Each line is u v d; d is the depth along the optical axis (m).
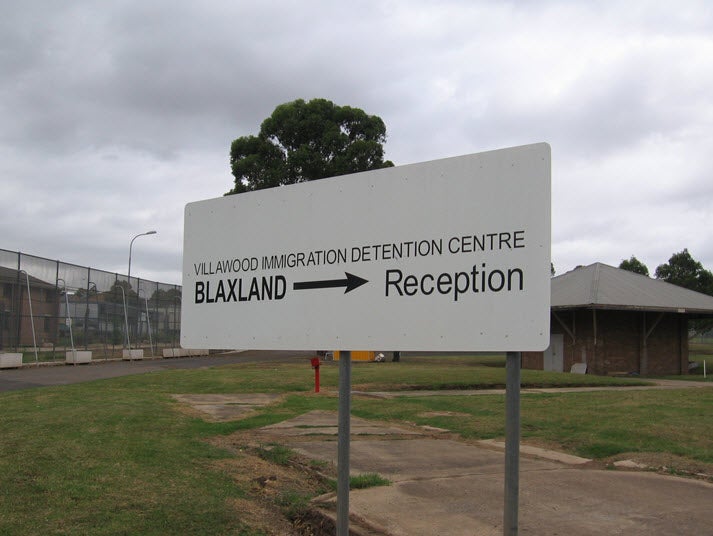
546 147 3.08
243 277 4.27
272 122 37.75
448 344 3.31
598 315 32.28
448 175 3.39
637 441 8.80
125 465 7.06
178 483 6.53
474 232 3.28
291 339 3.97
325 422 11.05
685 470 7.32
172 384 17.83
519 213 3.14
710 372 35.97
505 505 2.92
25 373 23.27
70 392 14.91
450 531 5.19
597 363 31.98
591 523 5.41
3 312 25.52
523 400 13.63
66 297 29.91
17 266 26.41
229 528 5.38
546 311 3.01
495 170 3.23
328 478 6.89
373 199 3.67
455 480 6.85
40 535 4.91
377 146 37.78
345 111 38.16
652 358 33.38
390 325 3.53
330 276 3.82
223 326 4.35
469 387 18.64
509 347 3.11
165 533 5.16
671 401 13.00
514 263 3.13
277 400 14.44
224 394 15.76
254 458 8.11
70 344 30.16
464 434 9.90
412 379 19.70
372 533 5.17
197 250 4.55
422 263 3.44
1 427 9.16
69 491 5.99
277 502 6.16
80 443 8.02
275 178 37.00
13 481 6.22
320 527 5.49
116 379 19.47
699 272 64.69
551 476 7.09
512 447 2.95
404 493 6.30
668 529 5.26
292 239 4.03
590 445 8.69
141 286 38.44
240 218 4.32
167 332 42.03
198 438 9.21
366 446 8.80
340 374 3.66
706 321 59.56
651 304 31.78
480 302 3.22
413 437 9.67
